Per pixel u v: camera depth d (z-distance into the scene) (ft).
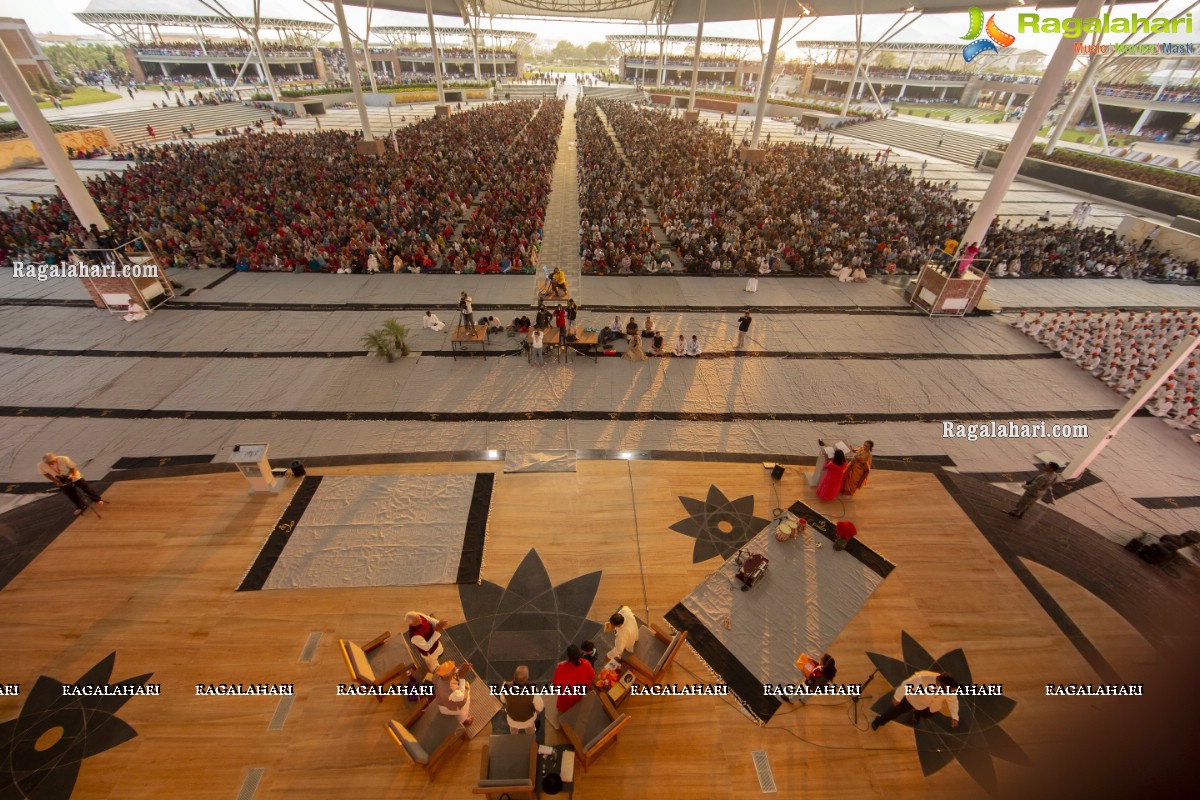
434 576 27.76
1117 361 51.62
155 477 33.30
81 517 30.40
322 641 24.76
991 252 76.02
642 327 56.80
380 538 29.73
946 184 115.85
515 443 40.60
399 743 19.58
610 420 43.50
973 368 53.26
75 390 45.01
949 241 62.85
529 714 19.95
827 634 25.90
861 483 32.94
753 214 84.99
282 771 20.49
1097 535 32.42
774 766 21.18
